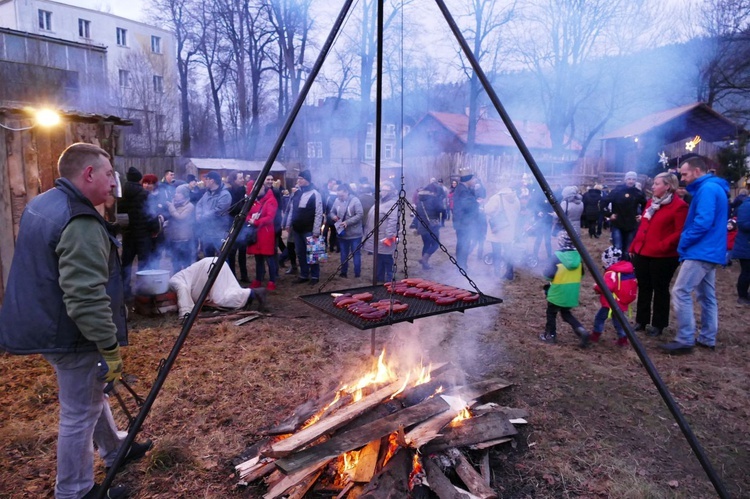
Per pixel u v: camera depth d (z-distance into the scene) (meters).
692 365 4.50
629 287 4.93
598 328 5.12
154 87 30.08
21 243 2.18
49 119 5.06
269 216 7.05
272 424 3.40
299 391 3.91
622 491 2.73
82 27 30.73
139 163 21.42
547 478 2.84
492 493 2.54
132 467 2.89
